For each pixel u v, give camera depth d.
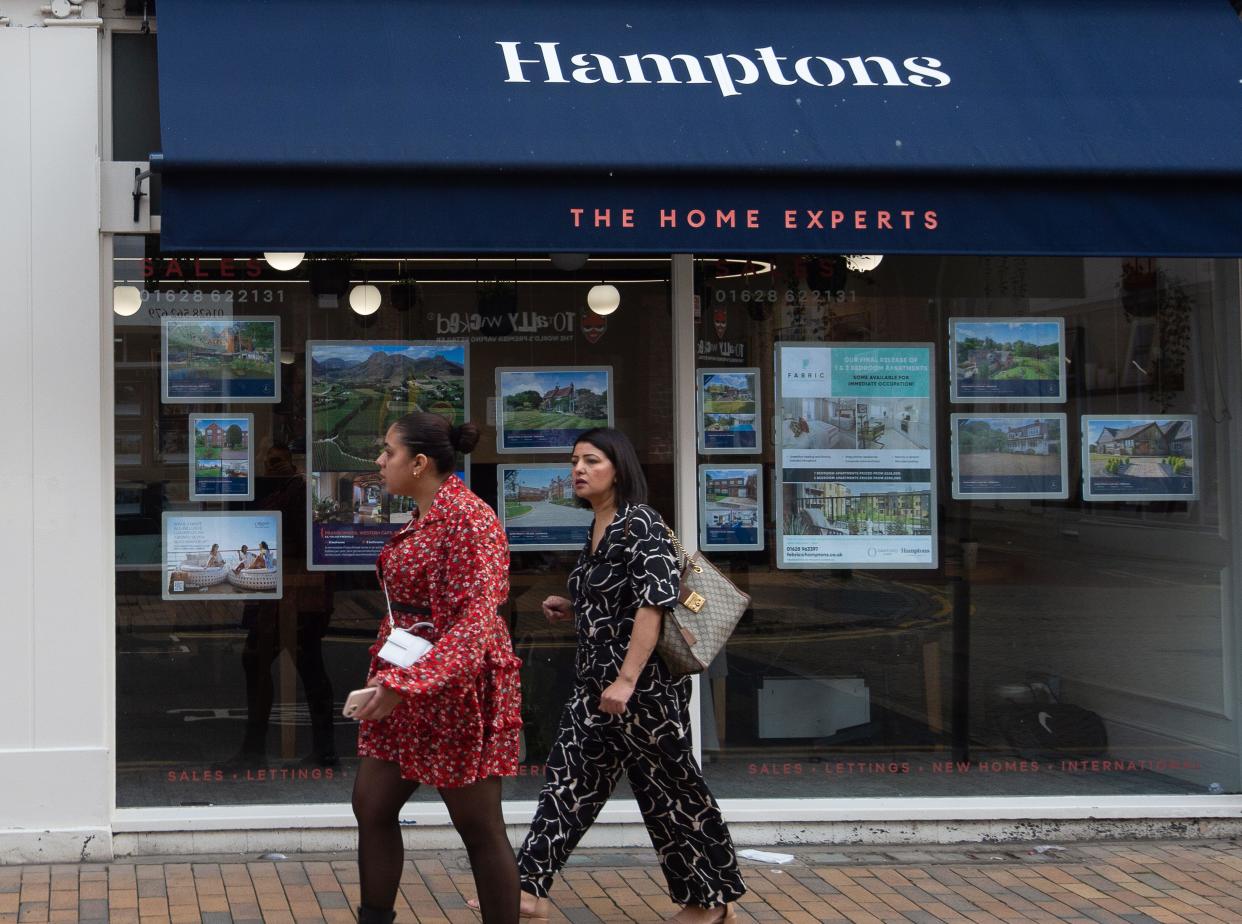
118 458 6.40
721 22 6.52
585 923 5.45
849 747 6.89
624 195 5.75
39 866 6.00
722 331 6.82
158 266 6.44
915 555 6.95
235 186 5.53
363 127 5.75
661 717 5.08
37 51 6.10
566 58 6.23
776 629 6.87
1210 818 6.84
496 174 5.67
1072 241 5.91
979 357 6.98
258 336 6.54
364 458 6.61
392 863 4.62
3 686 6.03
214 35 6.06
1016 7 6.73
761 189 5.82
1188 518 7.09
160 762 6.41
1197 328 7.08
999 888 5.98
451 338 6.69
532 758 6.68
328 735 6.54
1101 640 7.05
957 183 5.89
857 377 6.91
